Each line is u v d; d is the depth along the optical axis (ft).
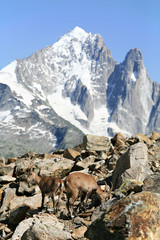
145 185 35.81
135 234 21.91
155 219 23.08
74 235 30.53
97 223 24.47
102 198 38.60
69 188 36.42
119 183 44.52
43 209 41.09
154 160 49.98
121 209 24.03
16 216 39.86
